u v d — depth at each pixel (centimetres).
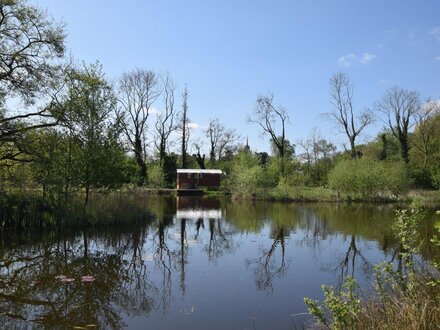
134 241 1669
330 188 4003
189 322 759
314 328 700
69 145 1994
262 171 4231
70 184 1970
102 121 2059
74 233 1809
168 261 1289
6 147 1964
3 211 1722
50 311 826
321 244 1594
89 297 918
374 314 616
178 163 6525
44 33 1909
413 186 4412
